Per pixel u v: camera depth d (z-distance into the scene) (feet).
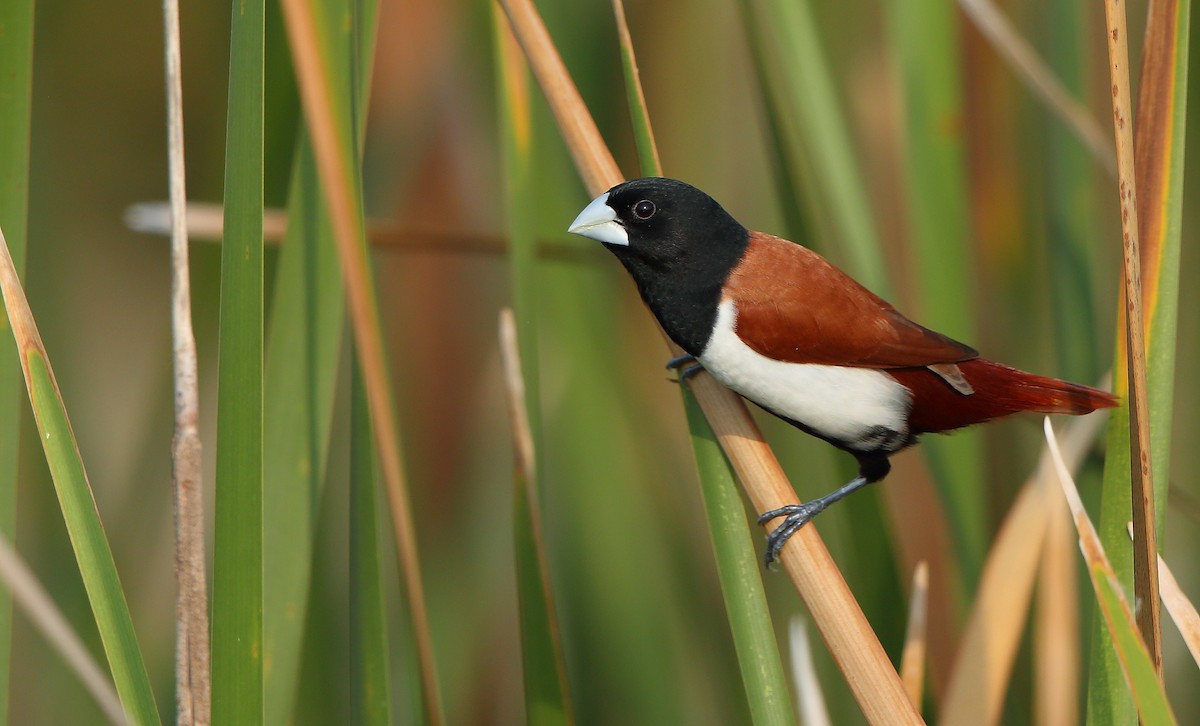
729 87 29.14
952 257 22.27
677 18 27.96
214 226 22.72
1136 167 15.24
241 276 13.78
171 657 24.90
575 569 26.18
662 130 28.09
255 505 13.85
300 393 16.93
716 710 25.93
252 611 13.89
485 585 28.25
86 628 24.21
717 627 26.23
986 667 16.30
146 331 30.22
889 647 21.35
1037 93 23.00
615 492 26.08
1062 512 18.53
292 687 16.72
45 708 24.23
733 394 18.69
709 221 20.08
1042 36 25.57
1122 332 15.35
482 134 27.55
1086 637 23.71
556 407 26.30
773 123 21.76
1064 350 23.17
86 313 29.48
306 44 15.53
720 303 20.06
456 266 28.14
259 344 13.75
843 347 20.01
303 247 16.97
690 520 27.71
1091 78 24.06
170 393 25.38
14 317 13.62
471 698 26.96
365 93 16.38
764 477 17.30
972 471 22.72
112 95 29.01
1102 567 12.09
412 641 19.57
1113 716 14.53
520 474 18.67
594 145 18.84
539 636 18.88
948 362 20.17
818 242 22.18
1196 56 25.04
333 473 27.37
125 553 25.02
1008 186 24.91
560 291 25.58
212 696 13.98
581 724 25.75
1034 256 25.48
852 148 22.48
